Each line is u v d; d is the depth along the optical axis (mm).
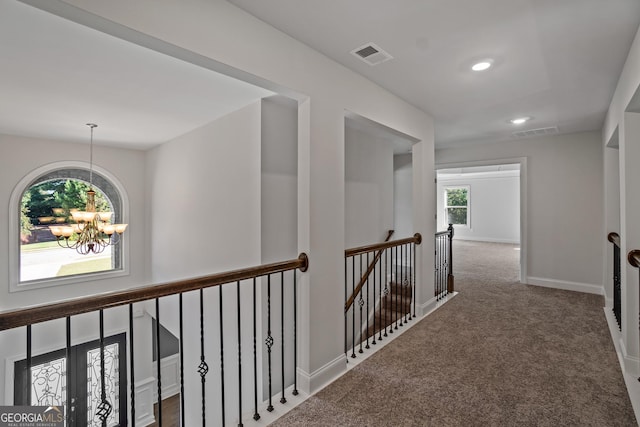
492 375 2299
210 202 3512
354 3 1685
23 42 1889
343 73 2410
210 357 3477
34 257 4332
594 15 1772
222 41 1648
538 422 1812
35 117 3338
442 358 2557
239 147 3039
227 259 3225
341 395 2098
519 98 3104
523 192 4926
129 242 5043
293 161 3061
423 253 3533
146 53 2033
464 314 3549
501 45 2111
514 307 3787
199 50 1555
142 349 5078
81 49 1977
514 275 5543
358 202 4453
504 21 1844
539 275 4816
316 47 2143
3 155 4012
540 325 3221
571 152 4551
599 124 4039
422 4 1694
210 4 1603
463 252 8367
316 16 1800
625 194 2348
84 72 2289
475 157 5359
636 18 1792
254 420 1870
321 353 2236
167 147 4453
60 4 1183
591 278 4426
